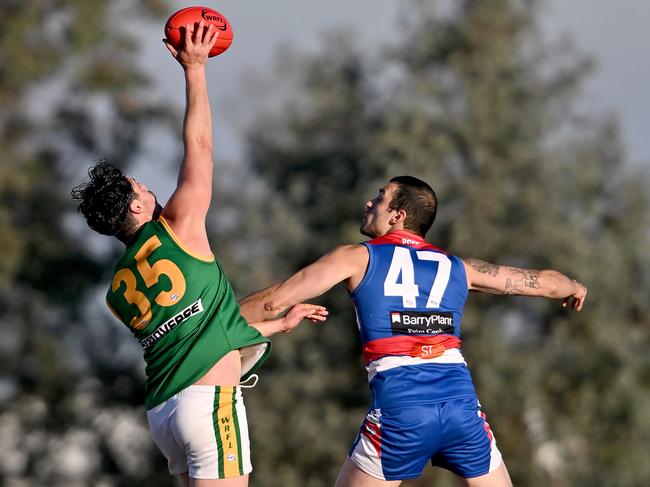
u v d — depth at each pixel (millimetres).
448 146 90250
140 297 20062
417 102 92938
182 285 19922
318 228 97812
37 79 102000
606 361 86000
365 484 22219
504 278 23734
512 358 85000
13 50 100438
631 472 85875
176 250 20000
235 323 20312
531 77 95188
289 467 85625
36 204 103750
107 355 105625
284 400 87625
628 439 86312
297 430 85250
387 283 22375
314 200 100688
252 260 95188
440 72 96188
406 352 22156
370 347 22328
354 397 89625
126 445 104500
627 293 88938
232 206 102188
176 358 19969
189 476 20031
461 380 22391
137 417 106250
